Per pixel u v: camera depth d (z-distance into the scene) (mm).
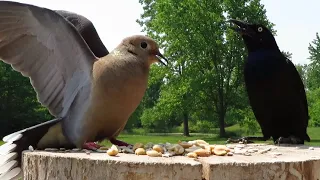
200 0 4086
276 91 652
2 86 4641
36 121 4707
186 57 4098
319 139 3494
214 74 4062
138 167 394
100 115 470
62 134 486
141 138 3918
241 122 4219
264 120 678
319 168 427
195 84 4016
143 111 5770
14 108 4676
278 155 445
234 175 392
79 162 412
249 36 673
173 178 390
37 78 501
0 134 4656
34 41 489
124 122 487
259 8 3939
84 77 479
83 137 475
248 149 476
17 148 469
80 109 475
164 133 5754
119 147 474
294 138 654
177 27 4016
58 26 474
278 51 669
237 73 4137
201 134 5094
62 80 493
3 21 481
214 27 4062
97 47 544
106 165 401
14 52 494
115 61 469
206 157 424
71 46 479
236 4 3969
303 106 671
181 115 4742
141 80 475
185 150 446
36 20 476
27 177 448
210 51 4090
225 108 4195
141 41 480
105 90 463
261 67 652
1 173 454
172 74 4152
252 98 674
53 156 426
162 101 4254
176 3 4113
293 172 407
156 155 426
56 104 500
